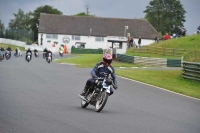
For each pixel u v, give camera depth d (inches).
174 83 1632.6
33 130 538.3
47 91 1063.6
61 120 630.5
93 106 845.8
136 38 6141.7
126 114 757.9
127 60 2741.1
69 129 559.8
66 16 6333.7
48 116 662.5
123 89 1268.5
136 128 613.3
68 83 1318.9
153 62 2628.0
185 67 1819.6
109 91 733.9
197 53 2493.8
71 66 2345.0
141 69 2199.8
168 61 2603.3
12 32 6171.3
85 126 592.1
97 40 6156.5
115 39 3607.3
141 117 733.9
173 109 901.8
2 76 1417.3
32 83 1244.5
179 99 1137.4
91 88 776.9
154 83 1513.3
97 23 6274.6
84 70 1985.7
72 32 6146.7
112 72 762.8
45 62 2650.1
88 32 6156.5
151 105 940.6
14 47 5521.7
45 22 6240.2
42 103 828.6
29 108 740.7
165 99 1101.7
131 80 1606.8
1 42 5915.4
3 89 1037.8
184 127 663.1
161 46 3526.1
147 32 6190.9
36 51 3499.0
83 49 5172.2
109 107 848.3
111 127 601.9
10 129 533.6
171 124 682.8
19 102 816.3
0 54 2524.6
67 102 879.1
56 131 540.7
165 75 1893.5
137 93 1190.3
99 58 3038.9
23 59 2893.7
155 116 764.6
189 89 1464.1
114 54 2871.6
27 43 5792.3
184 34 4163.4
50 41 6161.4
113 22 6289.4
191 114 841.5
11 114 657.0
